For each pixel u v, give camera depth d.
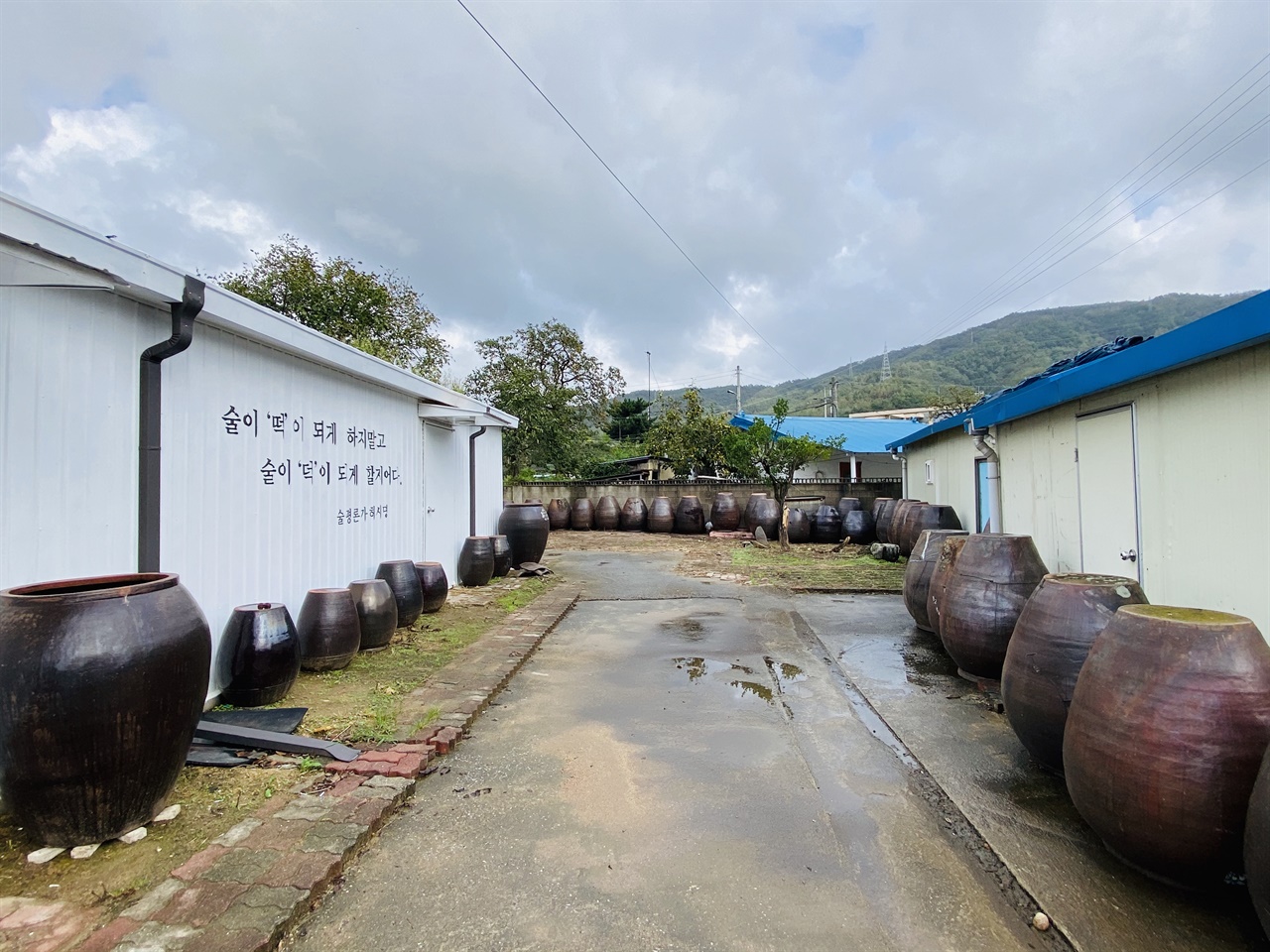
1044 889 2.25
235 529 4.20
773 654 5.39
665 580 9.13
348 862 2.40
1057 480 6.14
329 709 3.81
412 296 16.98
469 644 5.42
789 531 13.72
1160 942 2.00
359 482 5.88
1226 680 2.10
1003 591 4.27
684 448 19.30
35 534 2.88
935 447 11.55
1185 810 2.07
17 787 2.21
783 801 2.90
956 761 3.29
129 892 2.12
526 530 9.68
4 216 2.51
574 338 19.98
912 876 2.37
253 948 1.88
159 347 3.41
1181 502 4.29
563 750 3.44
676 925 2.08
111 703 2.22
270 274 14.88
